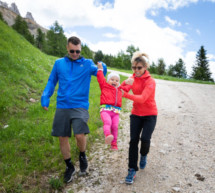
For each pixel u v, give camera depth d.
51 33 67.88
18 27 81.69
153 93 3.03
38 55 13.87
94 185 2.97
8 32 14.02
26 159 3.53
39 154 3.60
